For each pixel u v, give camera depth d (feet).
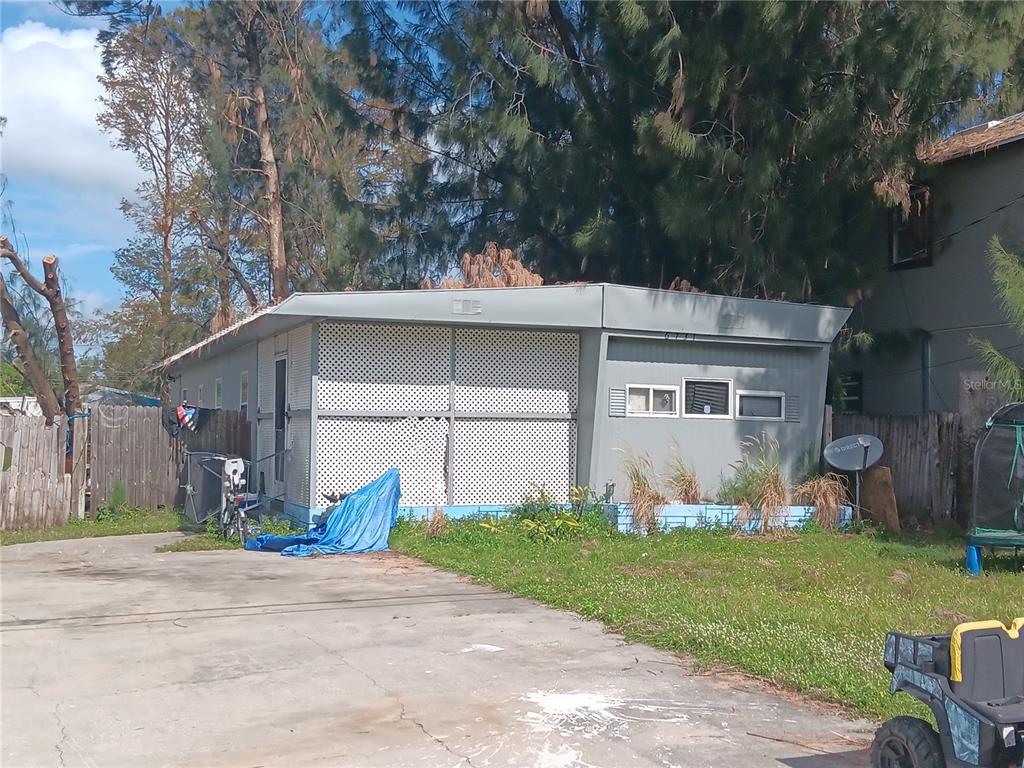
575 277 67.97
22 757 18.16
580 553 41.70
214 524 49.29
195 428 57.72
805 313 53.11
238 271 114.93
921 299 61.46
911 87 51.19
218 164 97.14
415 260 76.13
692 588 33.86
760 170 52.65
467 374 49.32
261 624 28.89
